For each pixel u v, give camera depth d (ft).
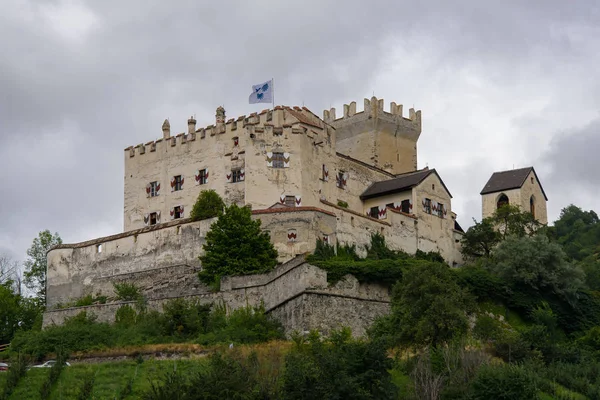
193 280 306.55
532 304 308.60
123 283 321.32
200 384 212.64
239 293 288.71
